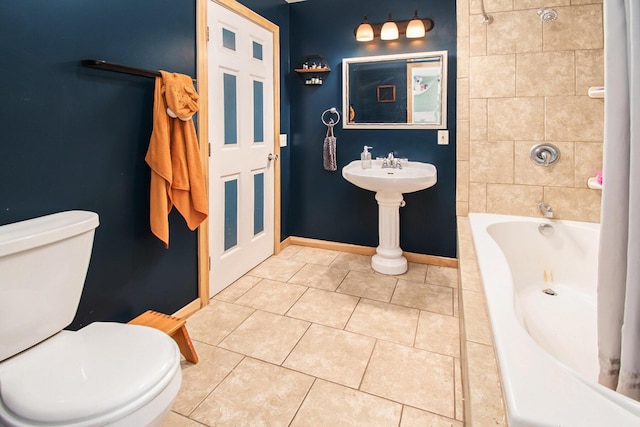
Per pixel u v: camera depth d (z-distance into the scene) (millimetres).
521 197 2297
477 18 2252
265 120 2857
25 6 1238
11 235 1085
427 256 2979
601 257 1086
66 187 1411
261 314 2152
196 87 2059
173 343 1172
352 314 2150
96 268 1558
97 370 1019
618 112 1012
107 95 1552
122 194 1654
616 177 1032
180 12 1921
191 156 1777
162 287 1936
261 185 2896
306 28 3105
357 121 3021
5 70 1195
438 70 2748
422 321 2066
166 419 1366
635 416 708
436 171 2762
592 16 2047
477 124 2330
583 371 1434
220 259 2424
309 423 1355
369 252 3182
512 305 1176
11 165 1230
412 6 2773
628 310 982
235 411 1411
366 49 2934
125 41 1611
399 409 1420
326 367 1672
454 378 1590
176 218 2014
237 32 2428
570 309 1880
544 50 2150
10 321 1057
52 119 1346
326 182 3254
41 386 953
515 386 795
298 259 3080
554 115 2174
